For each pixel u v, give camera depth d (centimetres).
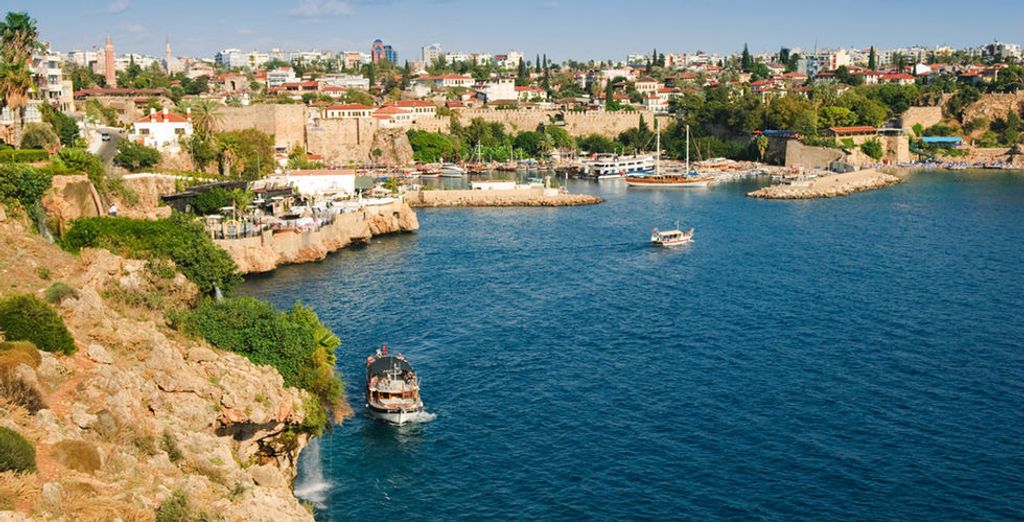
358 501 6581
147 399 5250
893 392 8481
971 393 8431
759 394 8469
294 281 13300
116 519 3994
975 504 6412
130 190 13838
